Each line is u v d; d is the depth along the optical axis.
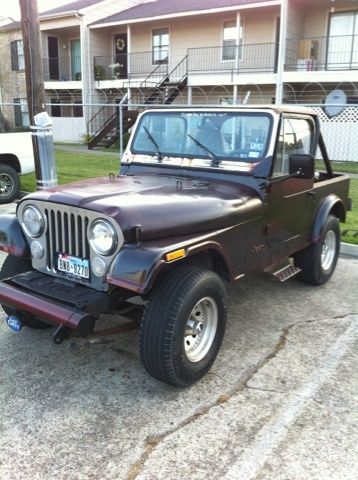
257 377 3.52
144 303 3.49
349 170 14.51
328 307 4.79
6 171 9.78
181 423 3.00
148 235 3.04
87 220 3.16
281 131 4.06
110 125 20.73
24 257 3.65
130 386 3.39
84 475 2.57
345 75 17.70
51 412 3.09
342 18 19.05
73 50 27.28
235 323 4.39
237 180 3.99
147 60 24.14
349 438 2.88
